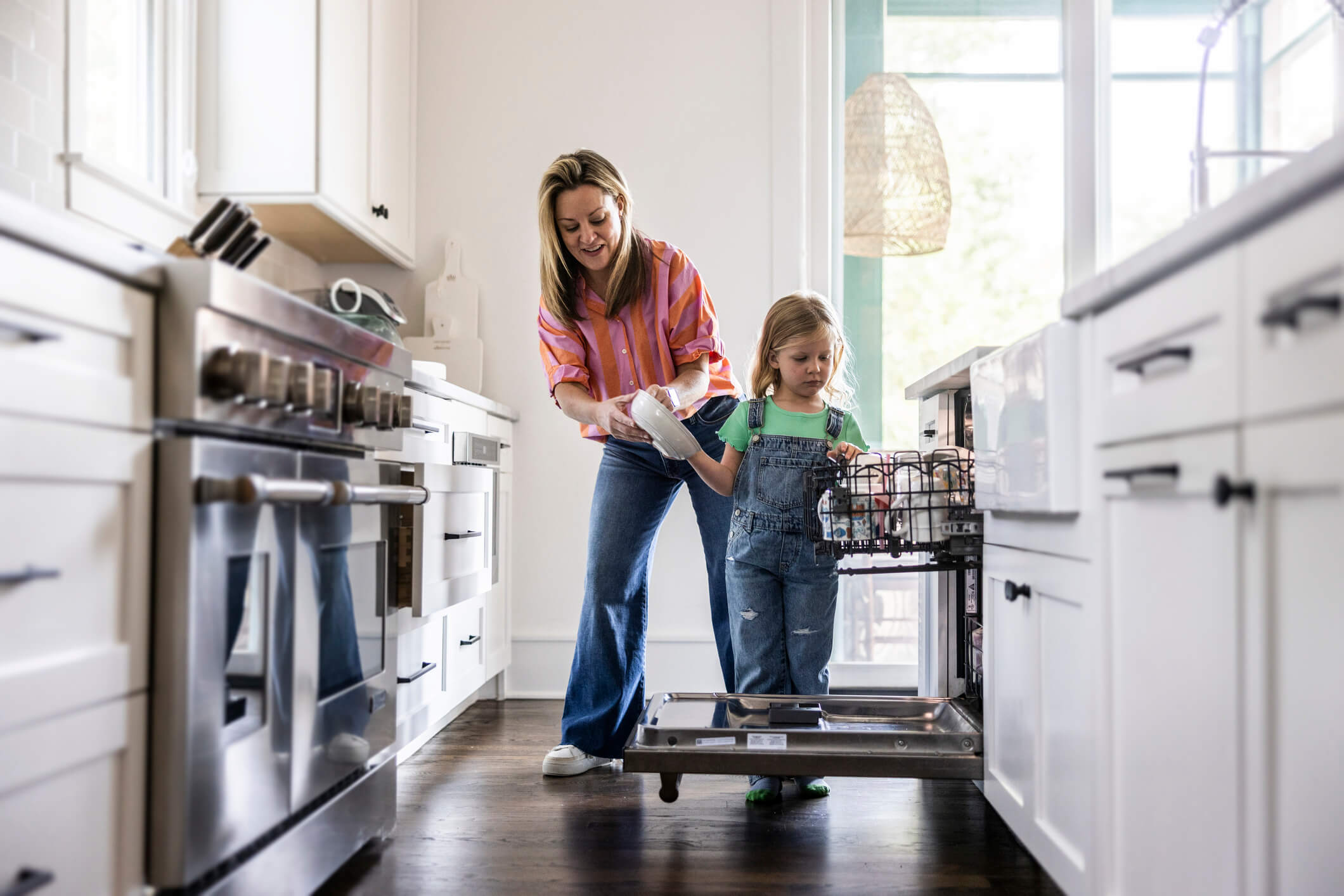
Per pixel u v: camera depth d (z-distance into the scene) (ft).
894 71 10.55
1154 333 3.38
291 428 4.28
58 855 3.07
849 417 6.60
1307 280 2.51
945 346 10.55
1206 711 3.03
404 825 5.90
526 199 10.62
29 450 2.92
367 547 5.30
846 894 4.82
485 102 10.66
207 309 3.62
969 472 5.73
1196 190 5.78
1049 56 10.49
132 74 7.47
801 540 6.30
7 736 2.83
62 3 6.37
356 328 4.97
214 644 3.66
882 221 10.23
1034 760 4.64
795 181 10.46
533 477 10.50
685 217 10.56
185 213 7.60
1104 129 10.30
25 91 6.07
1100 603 3.82
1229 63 10.16
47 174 6.28
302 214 8.55
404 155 10.28
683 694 6.97
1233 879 2.87
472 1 10.67
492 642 9.48
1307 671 2.63
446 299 10.46
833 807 6.27
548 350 7.42
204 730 3.58
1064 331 4.12
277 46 8.21
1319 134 9.83
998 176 10.52
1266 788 2.69
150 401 3.50
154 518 3.51
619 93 10.61
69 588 3.12
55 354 3.05
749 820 6.00
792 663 6.47
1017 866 5.21
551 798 6.47
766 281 10.52
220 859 3.70
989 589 5.45
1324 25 9.78
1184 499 3.18
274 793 4.15
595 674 7.17
